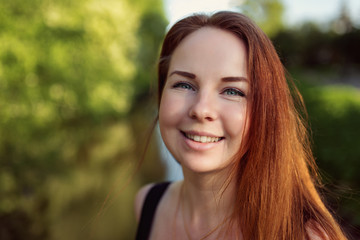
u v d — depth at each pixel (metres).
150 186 1.38
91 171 6.97
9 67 8.25
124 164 7.39
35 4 8.64
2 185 5.62
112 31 11.95
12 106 8.22
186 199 1.17
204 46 0.92
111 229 4.54
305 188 1.03
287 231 0.93
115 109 12.84
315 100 7.81
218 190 1.04
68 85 10.10
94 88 11.36
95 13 10.89
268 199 0.93
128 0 17.17
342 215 2.90
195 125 0.91
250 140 0.93
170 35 1.06
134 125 12.36
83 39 10.42
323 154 4.45
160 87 1.26
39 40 9.03
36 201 5.31
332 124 5.36
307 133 1.14
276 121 0.93
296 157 1.01
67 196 5.60
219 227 1.06
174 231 1.18
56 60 9.18
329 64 31.03
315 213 0.94
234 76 0.89
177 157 0.98
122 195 5.68
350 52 26.77
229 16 0.92
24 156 7.04
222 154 0.93
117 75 12.67
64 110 10.47
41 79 9.43
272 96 0.92
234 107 0.90
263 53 0.92
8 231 4.39
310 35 31.75
